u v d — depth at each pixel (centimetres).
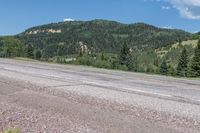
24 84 1373
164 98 1132
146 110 914
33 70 2028
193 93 1296
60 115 827
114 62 7388
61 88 1284
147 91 1287
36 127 720
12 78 1566
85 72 2045
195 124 787
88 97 1091
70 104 961
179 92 1307
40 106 931
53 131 692
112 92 1220
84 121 773
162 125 762
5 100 1019
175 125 768
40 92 1181
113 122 768
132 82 1596
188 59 7069
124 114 856
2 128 709
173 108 958
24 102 988
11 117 796
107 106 950
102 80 1625
